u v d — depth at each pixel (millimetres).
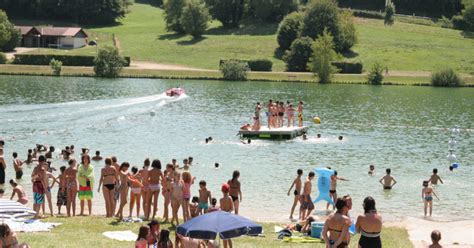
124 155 62812
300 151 67750
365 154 67250
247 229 25375
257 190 49719
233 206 36656
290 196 48000
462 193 50938
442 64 182375
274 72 172500
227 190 34844
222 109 101688
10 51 189375
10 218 32562
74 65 167875
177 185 36688
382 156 66562
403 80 165000
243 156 64062
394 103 119562
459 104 120438
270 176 55031
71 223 35750
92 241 31062
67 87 127625
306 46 178125
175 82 150000
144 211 38469
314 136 78812
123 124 82375
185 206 36906
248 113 97562
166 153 64625
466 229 38344
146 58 184875
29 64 166750
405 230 38188
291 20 194625
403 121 95375
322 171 44812
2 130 73938
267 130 75688
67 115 86938
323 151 68250
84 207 42312
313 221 36094
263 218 41688
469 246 33656
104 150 65000
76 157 60250
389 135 81312
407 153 68688
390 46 198750
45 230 33406
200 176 54281
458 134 83500
